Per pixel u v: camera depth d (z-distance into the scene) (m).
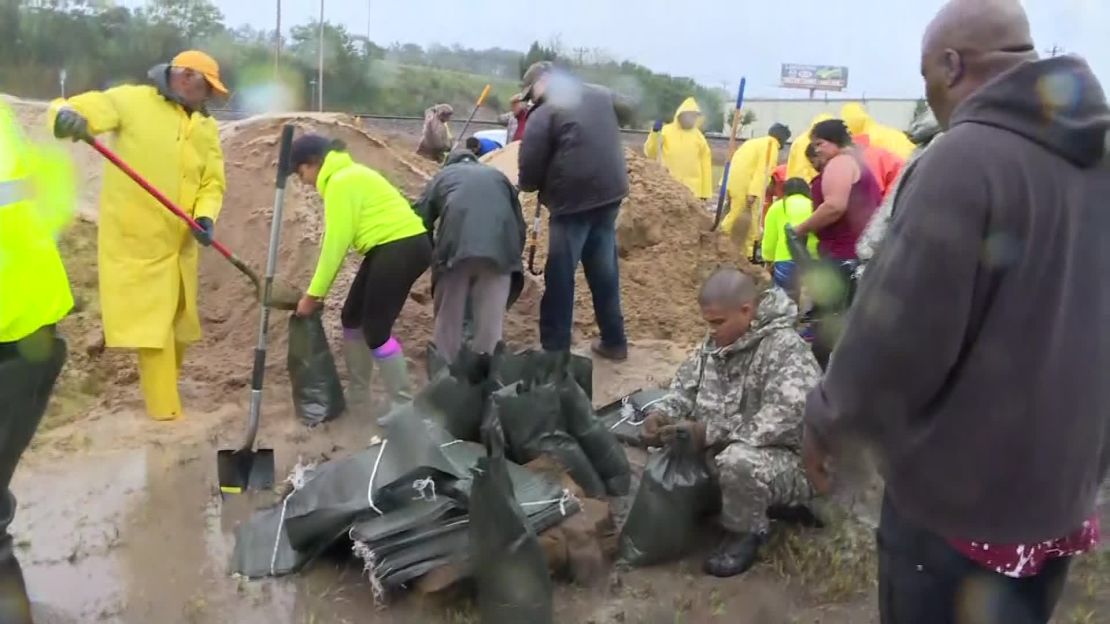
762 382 3.88
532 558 3.21
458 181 5.38
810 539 4.04
